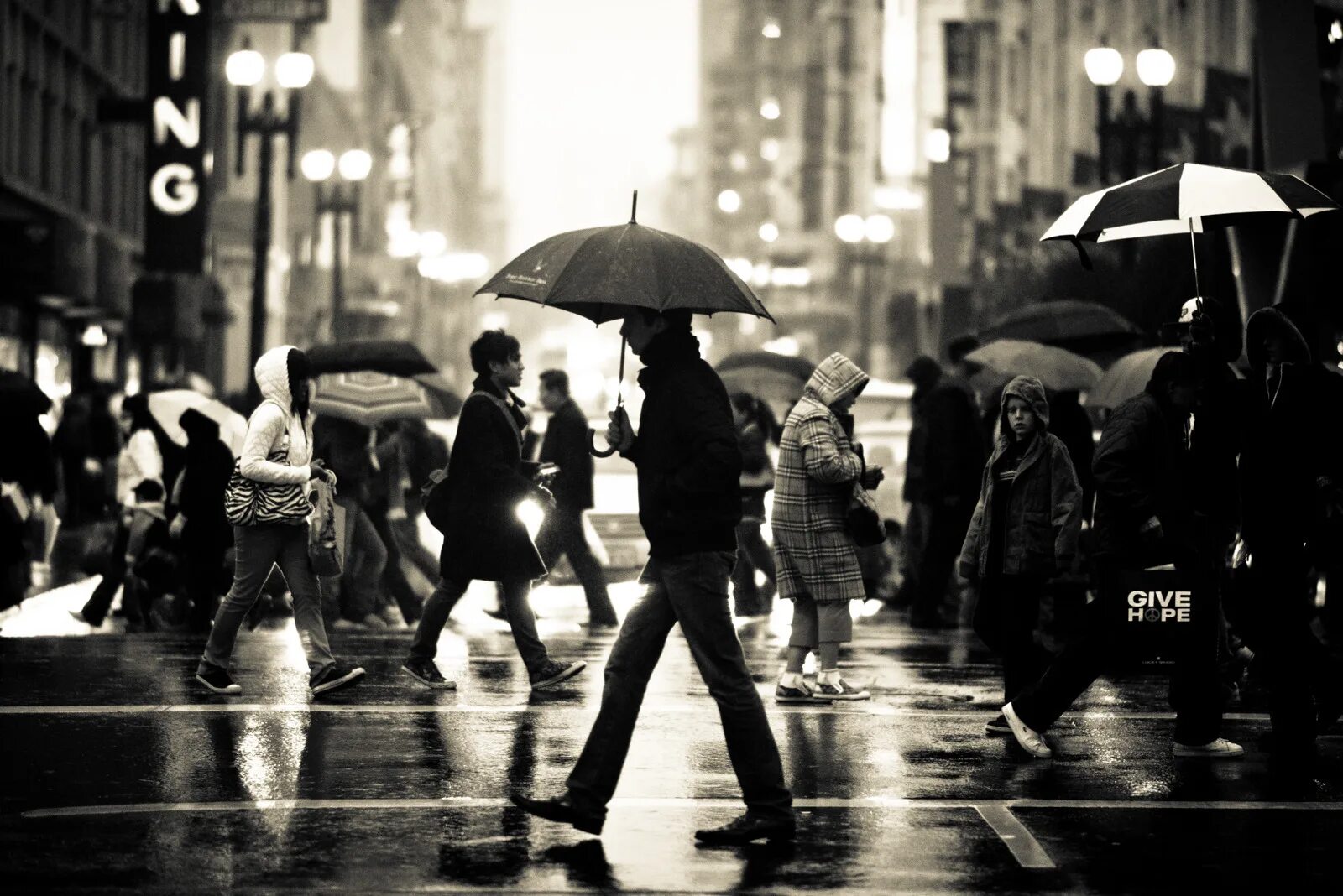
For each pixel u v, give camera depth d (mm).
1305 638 23297
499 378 29938
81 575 57500
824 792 21547
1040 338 50688
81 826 19141
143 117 92688
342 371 42719
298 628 28797
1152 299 64938
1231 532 27469
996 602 26469
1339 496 23172
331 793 21094
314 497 28531
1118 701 29969
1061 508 26016
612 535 50875
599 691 29969
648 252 18688
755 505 44281
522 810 20188
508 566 29516
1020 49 142750
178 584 41188
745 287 19125
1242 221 26438
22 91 102562
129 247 125500
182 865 17375
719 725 26781
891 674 33875
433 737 25109
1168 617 23594
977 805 20703
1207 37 94375
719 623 18453
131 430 42062
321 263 188000
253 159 170250
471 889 16547
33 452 35250
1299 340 23234
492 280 19281
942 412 43656
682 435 18328
